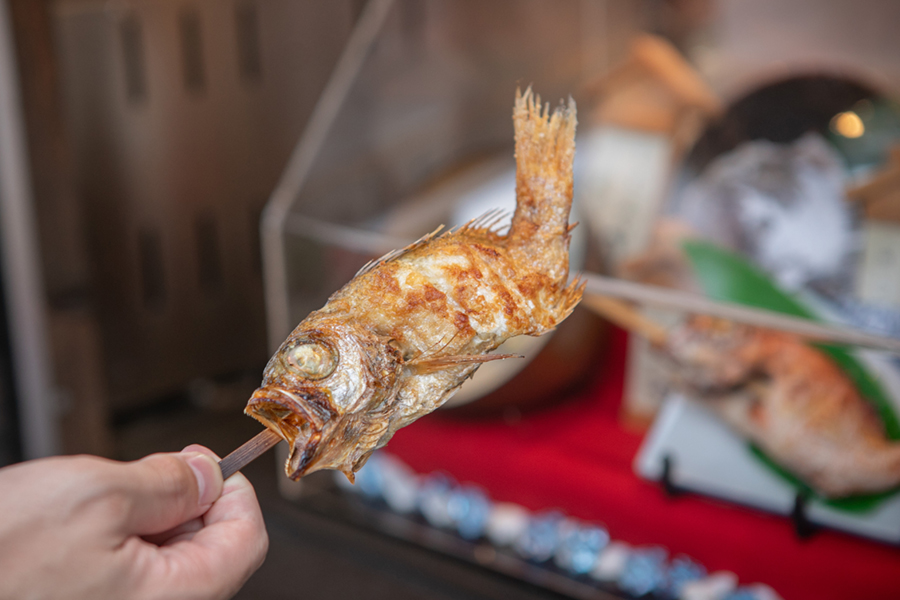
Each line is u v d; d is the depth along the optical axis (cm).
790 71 79
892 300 69
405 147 98
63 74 123
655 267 82
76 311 114
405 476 108
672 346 83
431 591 95
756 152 80
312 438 41
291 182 107
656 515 89
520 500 99
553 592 91
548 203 45
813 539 81
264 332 155
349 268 97
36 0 103
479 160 92
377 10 108
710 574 86
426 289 43
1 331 112
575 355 94
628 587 87
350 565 101
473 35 96
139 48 129
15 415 116
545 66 91
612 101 88
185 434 139
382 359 42
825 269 74
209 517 43
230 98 140
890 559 77
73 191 111
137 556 39
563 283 44
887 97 74
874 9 74
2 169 105
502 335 43
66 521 38
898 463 72
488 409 99
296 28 140
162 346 144
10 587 37
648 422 91
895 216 71
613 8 88
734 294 77
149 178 135
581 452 95
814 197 76
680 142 84
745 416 81
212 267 146
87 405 118
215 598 41
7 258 108
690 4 84
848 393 73
